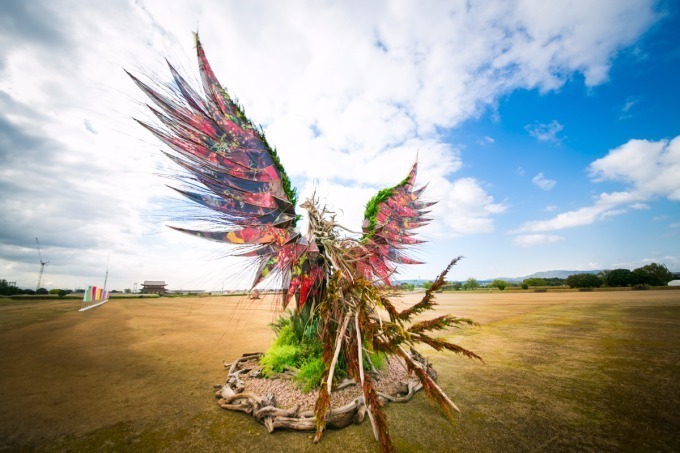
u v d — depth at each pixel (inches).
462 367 198.4
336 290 129.4
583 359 210.7
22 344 285.9
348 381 138.0
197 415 124.3
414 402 136.5
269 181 134.4
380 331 116.7
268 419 111.5
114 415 124.7
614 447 97.2
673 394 139.8
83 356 234.2
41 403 138.1
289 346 157.1
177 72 117.2
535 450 96.5
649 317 415.2
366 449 97.7
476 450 96.9
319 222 162.4
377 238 189.2
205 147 119.7
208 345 276.7
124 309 760.3
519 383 164.4
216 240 113.7
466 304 761.0
